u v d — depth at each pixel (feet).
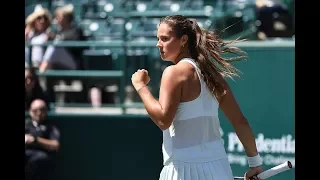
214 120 41.39
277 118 70.28
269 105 70.49
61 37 85.40
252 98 70.79
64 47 83.25
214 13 90.02
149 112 39.88
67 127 76.64
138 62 80.33
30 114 75.77
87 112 77.92
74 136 76.48
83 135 76.33
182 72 40.27
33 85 77.15
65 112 77.56
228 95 42.01
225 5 97.71
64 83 83.25
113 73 82.58
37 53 82.94
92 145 76.38
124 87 79.92
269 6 84.23
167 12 97.04
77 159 76.54
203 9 101.09
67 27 85.56
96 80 82.94
